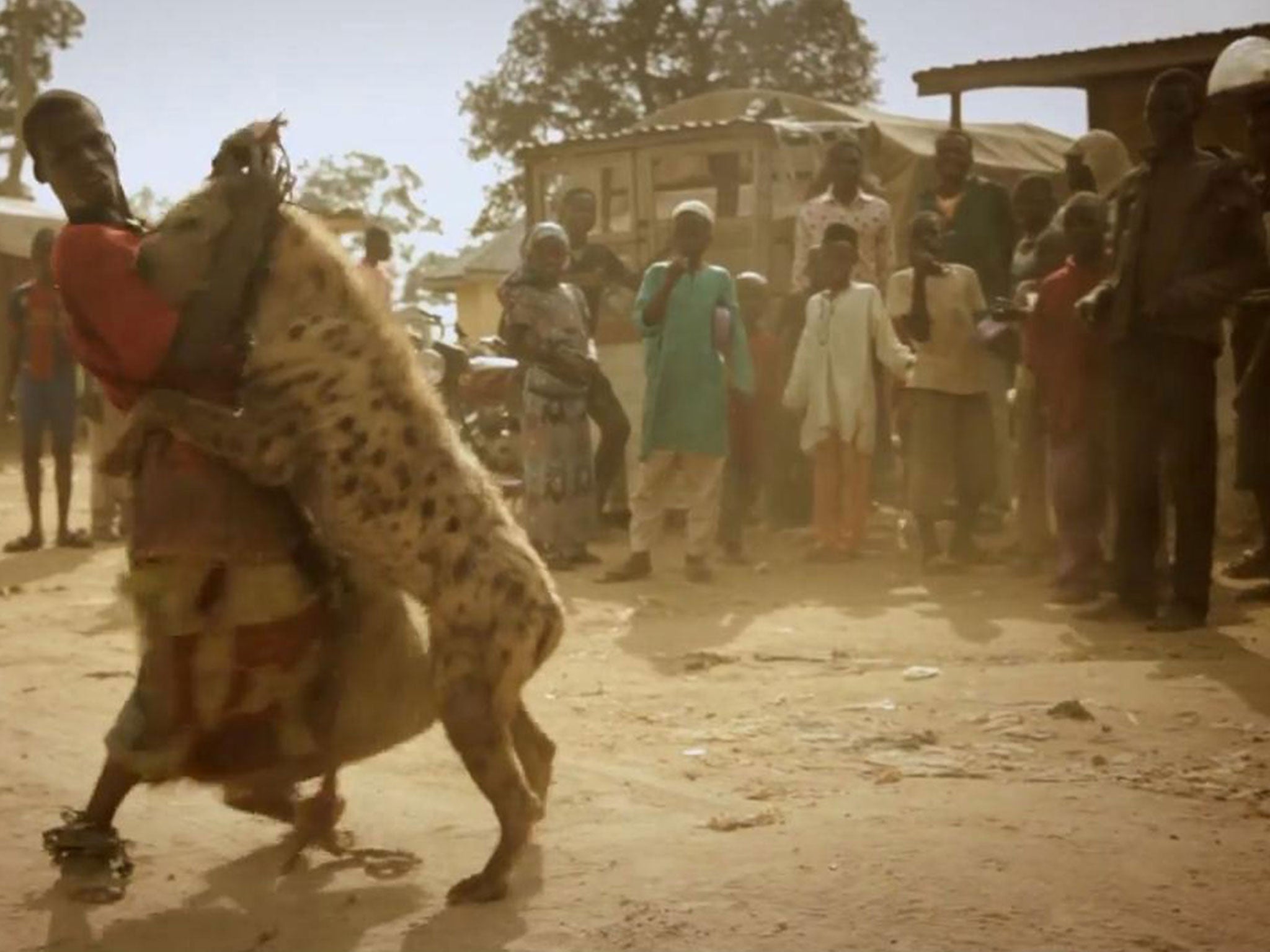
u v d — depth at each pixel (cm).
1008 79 1755
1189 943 397
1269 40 986
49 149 455
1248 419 961
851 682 730
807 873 449
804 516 1330
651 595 1018
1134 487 864
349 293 451
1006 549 1168
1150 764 575
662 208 1497
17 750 631
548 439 1140
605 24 4700
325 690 454
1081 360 930
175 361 442
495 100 4816
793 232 1455
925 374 1083
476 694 436
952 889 434
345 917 436
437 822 522
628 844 486
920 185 1898
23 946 421
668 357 1052
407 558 438
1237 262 819
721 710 682
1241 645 798
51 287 1280
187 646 440
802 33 4688
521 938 413
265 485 441
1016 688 703
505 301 1146
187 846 501
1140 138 1725
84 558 1234
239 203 444
